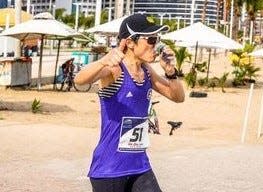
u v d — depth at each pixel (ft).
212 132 48.93
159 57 13.57
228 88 95.04
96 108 61.57
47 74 96.63
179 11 340.39
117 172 13.16
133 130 13.21
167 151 35.47
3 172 27.91
